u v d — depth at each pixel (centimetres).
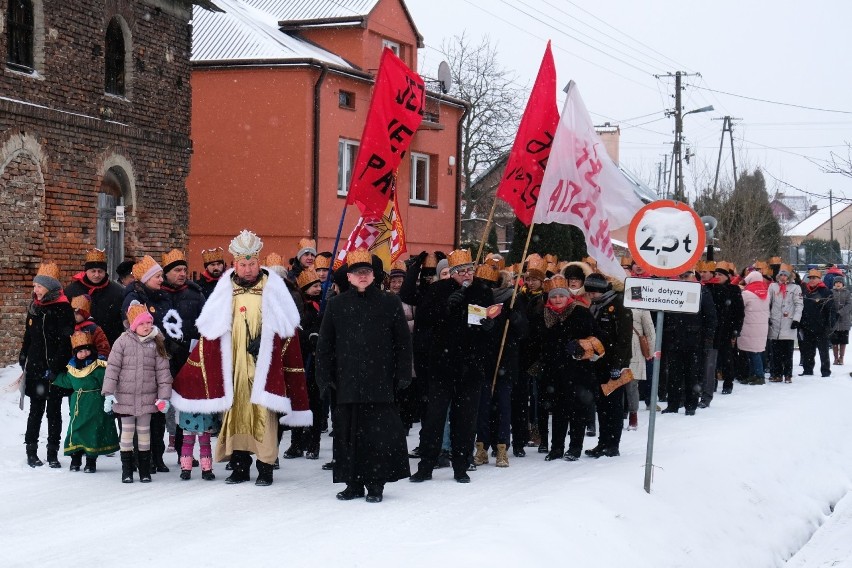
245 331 974
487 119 5309
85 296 1049
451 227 3719
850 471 1406
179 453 1132
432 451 1014
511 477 1041
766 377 2262
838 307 2584
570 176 1139
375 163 1219
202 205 3083
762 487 1148
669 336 1572
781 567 984
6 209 1716
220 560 712
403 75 1219
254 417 977
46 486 970
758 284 2027
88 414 1031
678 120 5188
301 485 988
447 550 721
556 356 1150
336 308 908
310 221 2994
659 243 958
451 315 1004
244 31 3098
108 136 1980
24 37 1778
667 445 1248
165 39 2169
